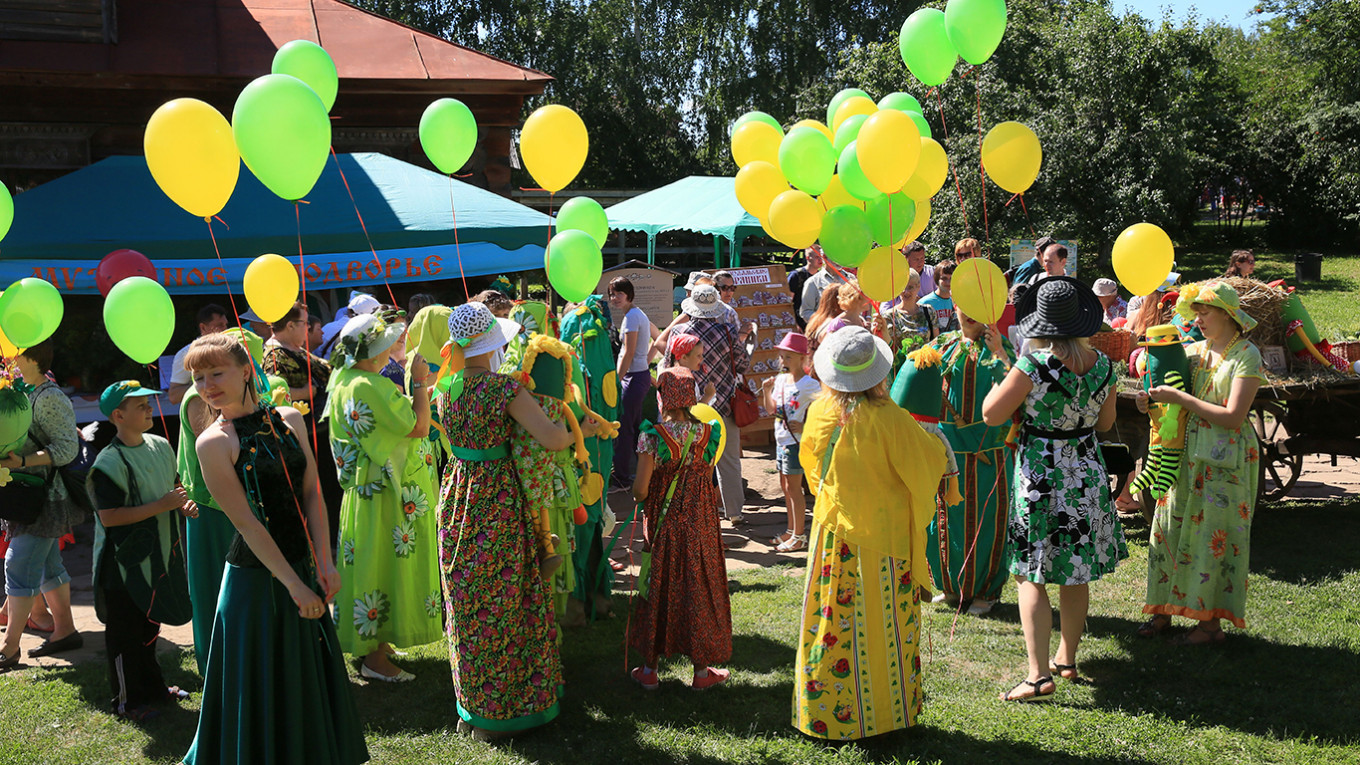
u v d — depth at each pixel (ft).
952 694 13.78
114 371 29.71
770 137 16.78
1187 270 87.86
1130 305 22.86
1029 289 14.26
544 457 12.62
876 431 11.66
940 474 12.03
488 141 41.06
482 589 12.39
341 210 28.84
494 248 30.66
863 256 15.02
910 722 12.26
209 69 36.63
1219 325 14.53
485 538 12.34
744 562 20.51
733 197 52.06
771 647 15.71
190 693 14.43
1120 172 67.31
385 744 12.68
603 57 113.91
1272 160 99.96
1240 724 12.64
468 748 12.55
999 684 14.14
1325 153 93.86
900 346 19.04
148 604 13.52
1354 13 89.25
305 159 11.46
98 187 29.17
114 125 36.68
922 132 15.97
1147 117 67.62
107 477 13.28
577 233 14.53
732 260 49.16
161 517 13.73
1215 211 116.06
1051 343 13.12
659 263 76.23
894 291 15.75
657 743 12.53
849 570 11.96
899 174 13.35
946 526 17.17
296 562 10.50
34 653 16.17
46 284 14.29
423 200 30.17
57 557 16.21
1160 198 67.31
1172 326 14.96
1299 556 19.16
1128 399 19.83
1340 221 94.99
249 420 10.36
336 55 39.22
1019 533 13.61
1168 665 14.43
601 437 16.52
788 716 13.29
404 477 14.62
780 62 114.73
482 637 12.46
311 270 27.40
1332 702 13.12
